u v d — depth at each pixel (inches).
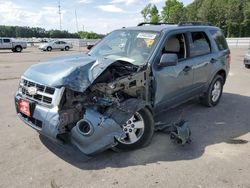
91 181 137.3
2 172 144.9
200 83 233.3
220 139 189.9
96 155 160.7
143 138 169.9
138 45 197.0
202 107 260.7
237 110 255.6
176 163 155.3
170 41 200.2
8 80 406.6
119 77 162.6
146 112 168.7
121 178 139.8
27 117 163.2
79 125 147.3
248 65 555.5
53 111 146.3
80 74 150.6
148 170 147.5
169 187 132.7
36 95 155.6
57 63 169.3
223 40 271.6
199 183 136.3
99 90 156.1
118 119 153.1
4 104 268.1
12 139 184.4
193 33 226.5
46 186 133.3
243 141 187.2
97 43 229.6
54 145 175.2
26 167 149.7
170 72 193.3
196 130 205.2
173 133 174.7
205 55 236.2
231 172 146.8
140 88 173.2
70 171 146.1
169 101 200.7
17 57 895.7
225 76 273.4
